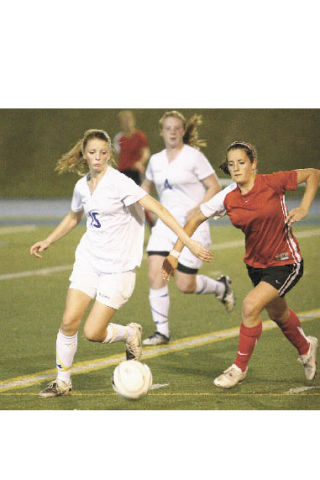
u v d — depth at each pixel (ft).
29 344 85.56
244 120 282.77
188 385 70.18
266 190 63.52
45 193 276.00
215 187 86.69
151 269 85.30
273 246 64.49
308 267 134.51
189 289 88.33
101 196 64.90
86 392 68.33
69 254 152.66
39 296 111.96
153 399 66.03
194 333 90.48
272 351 81.87
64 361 66.69
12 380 72.08
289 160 281.13
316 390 68.44
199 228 86.28
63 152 281.33
